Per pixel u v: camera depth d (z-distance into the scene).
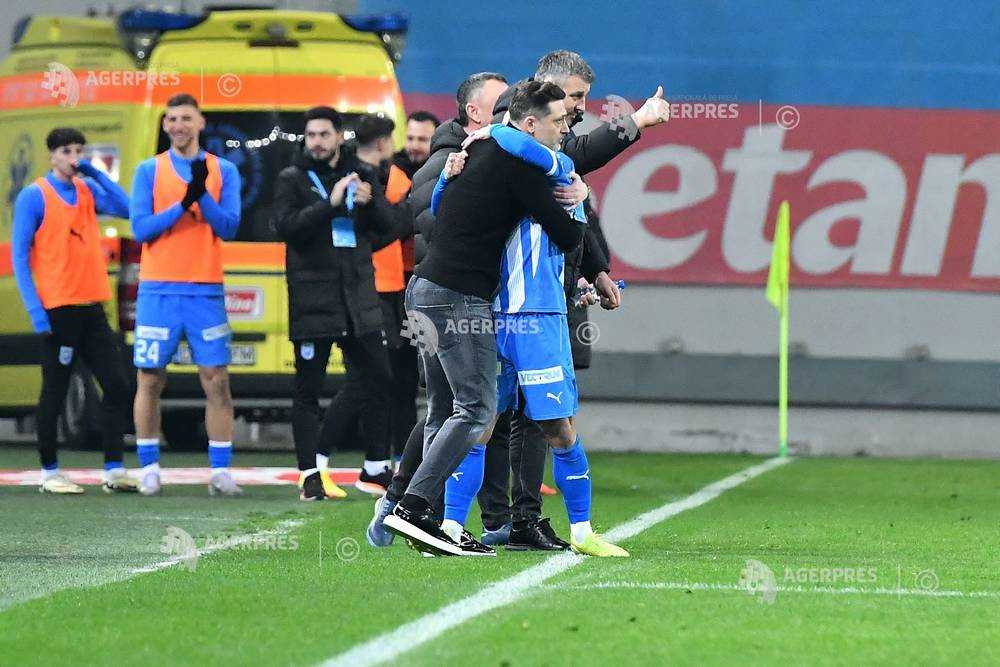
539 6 61.56
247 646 22.39
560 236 29.67
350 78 54.94
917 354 62.62
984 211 62.66
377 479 43.72
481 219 29.47
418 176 34.25
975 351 62.72
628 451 62.31
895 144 62.59
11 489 45.56
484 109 33.75
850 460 59.00
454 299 29.42
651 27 61.88
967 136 62.62
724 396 62.25
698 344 62.62
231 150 54.25
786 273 60.38
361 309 42.41
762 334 62.62
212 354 43.75
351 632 23.25
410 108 61.44
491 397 29.72
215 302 43.88
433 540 29.75
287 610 25.02
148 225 43.25
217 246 44.00
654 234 62.69
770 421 62.62
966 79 62.50
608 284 34.94
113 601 25.92
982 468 56.38
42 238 44.06
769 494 45.91
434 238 29.81
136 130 54.69
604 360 62.19
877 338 62.78
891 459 59.81
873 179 62.69
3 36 59.31
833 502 43.97
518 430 33.19
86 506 41.00
